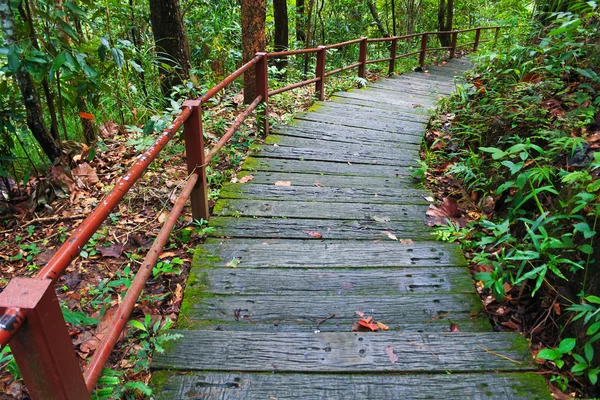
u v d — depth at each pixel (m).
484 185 3.34
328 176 3.80
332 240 2.83
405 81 8.30
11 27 3.00
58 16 3.17
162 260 2.67
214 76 7.11
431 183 3.73
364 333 1.98
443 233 2.81
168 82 5.81
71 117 5.25
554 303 2.07
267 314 2.15
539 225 2.28
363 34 13.88
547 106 3.37
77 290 2.46
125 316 1.59
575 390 1.75
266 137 4.66
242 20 5.96
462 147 4.12
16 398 1.79
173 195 3.48
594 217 2.12
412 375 1.77
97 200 3.50
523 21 5.14
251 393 1.69
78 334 2.11
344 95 6.65
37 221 3.27
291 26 12.19
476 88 4.85
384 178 3.79
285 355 1.86
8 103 3.45
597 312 1.74
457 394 1.69
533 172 2.34
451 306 2.21
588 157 2.54
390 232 2.92
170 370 1.80
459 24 16.59
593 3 3.24
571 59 3.62
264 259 2.58
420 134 4.93
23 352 1.00
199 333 1.98
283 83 7.44
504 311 2.20
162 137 2.14
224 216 3.07
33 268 2.77
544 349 1.82
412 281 2.39
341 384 1.73
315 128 5.02
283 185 3.56
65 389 1.10
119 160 4.16
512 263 2.43
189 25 7.63
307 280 2.40
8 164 3.67
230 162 4.05
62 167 3.60
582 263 2.04
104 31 5.52
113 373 1.68
